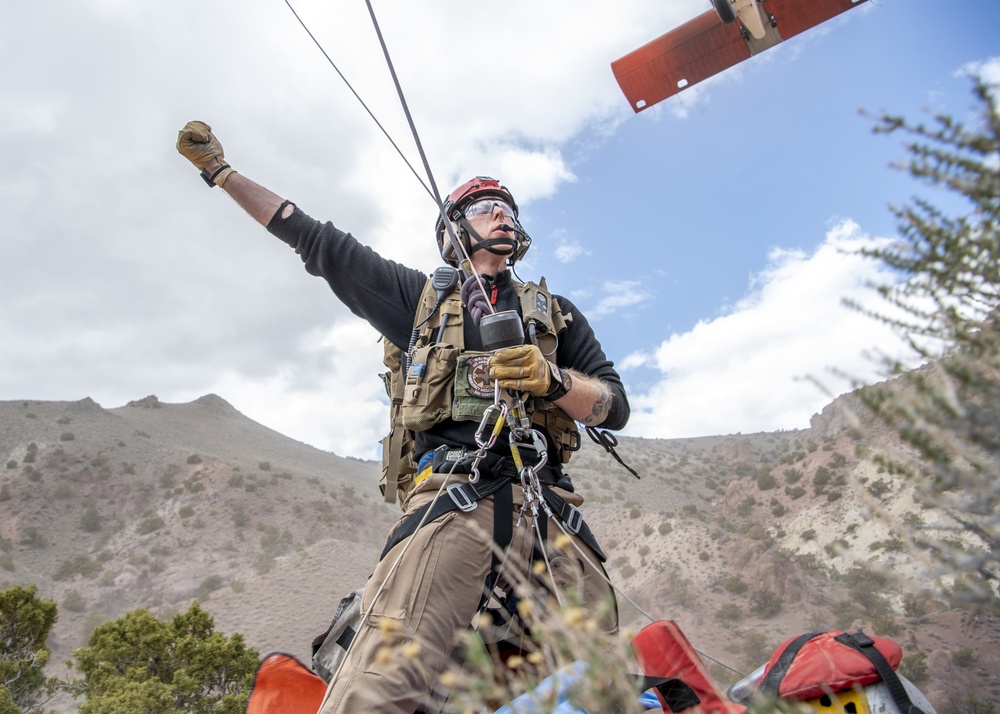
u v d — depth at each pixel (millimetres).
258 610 113812
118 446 197500
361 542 165250
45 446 190375
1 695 25234
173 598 134375
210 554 153875
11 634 27641
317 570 126688
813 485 104875
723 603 80312
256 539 160500
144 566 149000
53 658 116125
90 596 140125
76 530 166625
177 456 196625
